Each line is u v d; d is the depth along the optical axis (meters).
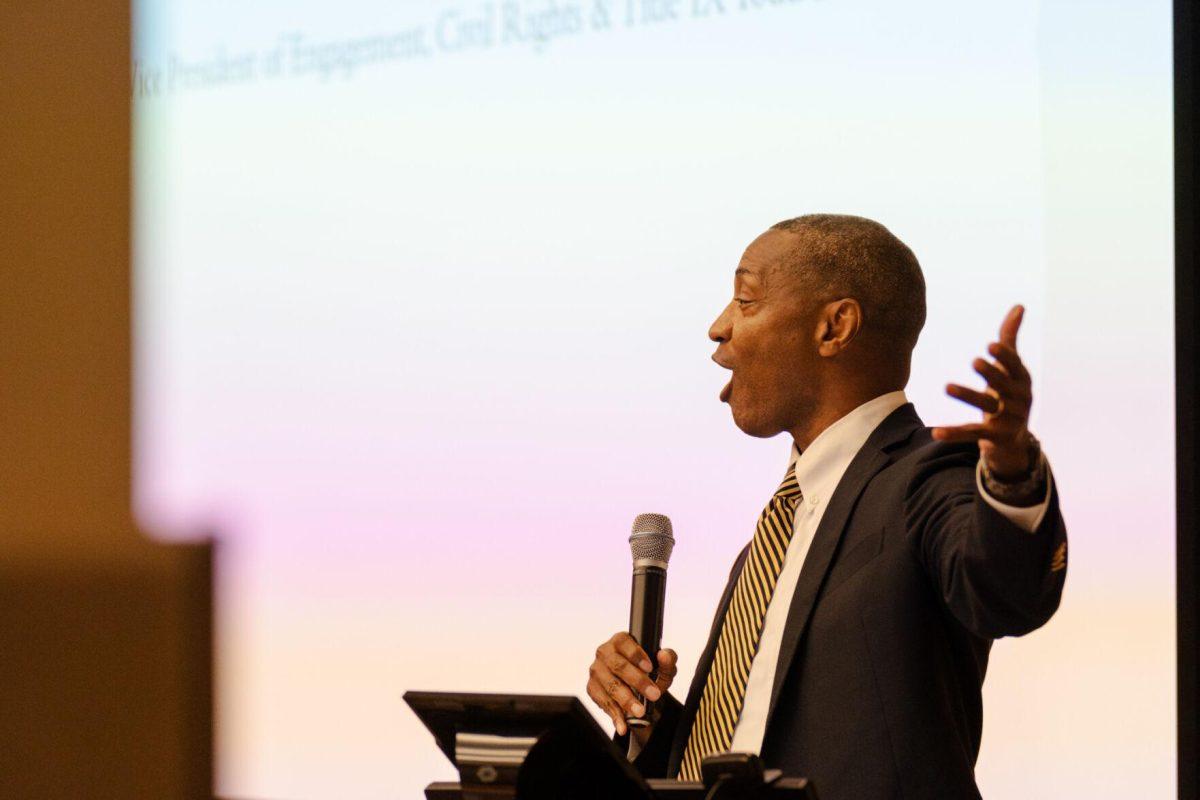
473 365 11.28
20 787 12.88
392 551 11.48
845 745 5.73
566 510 10.68
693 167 10.47
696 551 10.04
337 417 11.93
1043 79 9.14
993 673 8.84
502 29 11.48
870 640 5.81
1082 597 8.67
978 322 9.16
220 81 12.91
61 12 13.83
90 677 12.84
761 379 6.55
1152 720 8.47
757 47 10.27
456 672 11.05
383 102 12.02
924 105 9.55
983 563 5.04
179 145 13.10
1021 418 4.73
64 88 13.77
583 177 10.96
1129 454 8.67
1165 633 8.48
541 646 10.66
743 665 6.22
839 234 6.59
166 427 12.88
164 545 12.67
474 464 11.17
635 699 6.27
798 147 10.03
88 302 13.45
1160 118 8.77
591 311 10.78
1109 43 8.95
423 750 11.19
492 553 10.98
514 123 11.34
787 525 6.45
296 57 12.52
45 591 13.16
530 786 4.41
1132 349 8.71
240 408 12.48
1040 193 9.08
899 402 6.54
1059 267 8.97
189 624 12.57
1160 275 8.70
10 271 13.85
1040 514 4.90
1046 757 8.67
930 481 5.91
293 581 11.95
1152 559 8.54
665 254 10.52
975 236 9.25
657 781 4.48
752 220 10.18
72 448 13.36
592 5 11.05
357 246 12.02
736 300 6.71
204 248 12.87
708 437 10.14
